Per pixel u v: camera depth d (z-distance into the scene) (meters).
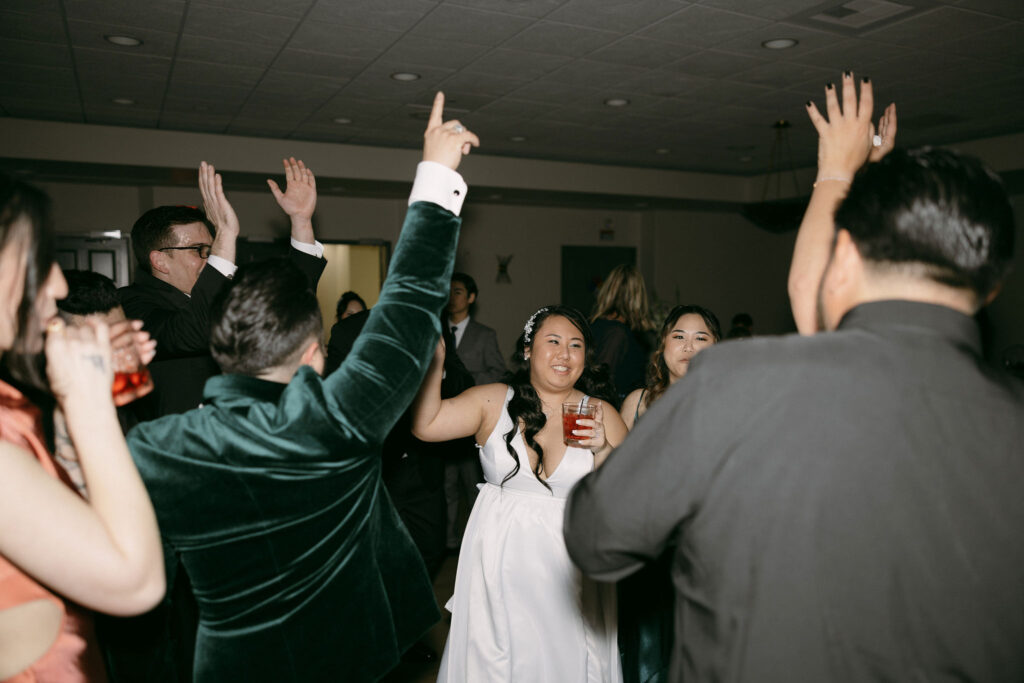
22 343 0.83
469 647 1.76
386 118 6.12
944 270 0.74
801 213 6.02
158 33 4.07
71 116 5.97
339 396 1.00
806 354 0.76
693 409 0.77
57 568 0.72
